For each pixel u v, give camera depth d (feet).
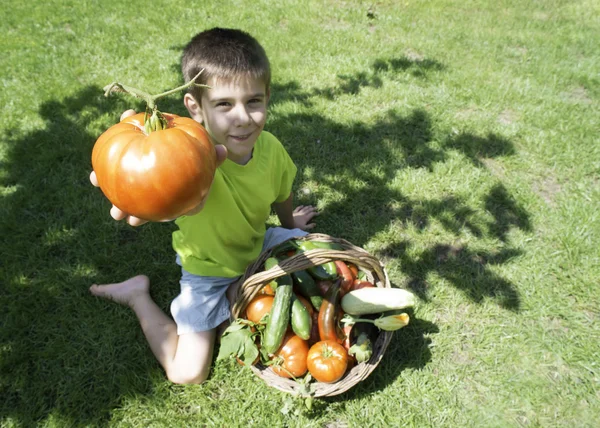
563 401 7.74
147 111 4.60
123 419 7.45
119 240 10.10
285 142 12.47
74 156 11.80
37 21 18.62
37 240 9.95
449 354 8.36
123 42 17.19
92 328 8.53
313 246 7.88
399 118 13.48
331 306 7.32
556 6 21.95
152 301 8.69
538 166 12.07
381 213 10.88
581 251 9.93
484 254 9.99
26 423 7.32
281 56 16.38
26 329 8.50
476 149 12.51
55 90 14.17
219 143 7.29
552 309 8.98
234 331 6.95
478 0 22.07
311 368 6.86
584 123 13.46
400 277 9.61
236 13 19.54
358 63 16.02
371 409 7.58
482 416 7.57
